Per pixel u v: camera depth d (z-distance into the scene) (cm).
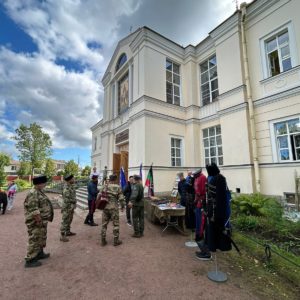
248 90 995
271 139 919
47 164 4109
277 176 879
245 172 966
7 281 361
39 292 327
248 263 423
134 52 1319
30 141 3294
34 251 426
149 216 799
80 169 5159
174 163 1246
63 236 570
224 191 370
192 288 336
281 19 927
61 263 431
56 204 1265
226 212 362
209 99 1271
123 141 1428
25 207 442
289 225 568
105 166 1530
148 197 919
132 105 1280
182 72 1369
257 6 1007
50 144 3453
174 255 470
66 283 353
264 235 557
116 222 544
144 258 453
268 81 952
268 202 715
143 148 1119
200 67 1349
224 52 1127
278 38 949
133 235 606
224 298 310
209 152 1220
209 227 373
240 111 1016
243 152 983
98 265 420
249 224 606
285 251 446
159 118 1198
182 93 1353
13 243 566
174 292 325
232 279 363
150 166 1107
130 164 1251
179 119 1284
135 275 379
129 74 1409
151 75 1214
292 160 852
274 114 916
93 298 311
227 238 359
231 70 1082
